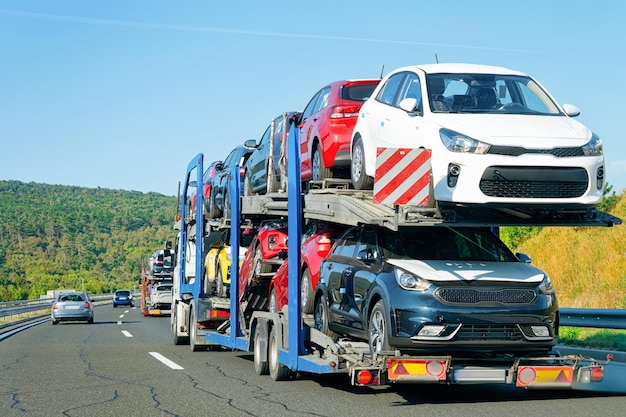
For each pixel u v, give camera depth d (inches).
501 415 320.5
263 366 496.1
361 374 345.4
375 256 393.1
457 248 394.0
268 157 620.4
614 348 522.6
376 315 372.8
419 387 423.2
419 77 416.5
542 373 353.7
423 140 379.2
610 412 323.6
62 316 1347.2
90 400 396.8
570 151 357.1
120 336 971.3
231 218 603.2
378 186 349.7
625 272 774.5
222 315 652.7
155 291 1652.3
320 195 453.7
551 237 979.9
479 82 409.4
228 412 349.1
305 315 483.2
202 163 733.9
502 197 350.9
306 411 344.2
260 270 555.8
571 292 804.6
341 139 502.6
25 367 574.9
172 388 437.7
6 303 1676.9
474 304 349.7
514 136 358.3
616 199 973.8
